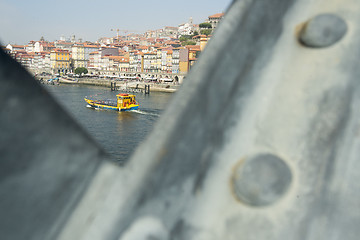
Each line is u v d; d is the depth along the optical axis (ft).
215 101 3.00
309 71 3.31
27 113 2.27
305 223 2.75
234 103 3.11
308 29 3.44
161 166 2.63
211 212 2.74
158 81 406.62
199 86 2.94
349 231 2.79
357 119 3.17
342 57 3.37
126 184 2.55
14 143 2.23
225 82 3.10
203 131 2.87
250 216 2.72
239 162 2.90
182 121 2.80
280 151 3.00
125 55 574.97
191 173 2.75
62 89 382.22
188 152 2.77
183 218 2.64
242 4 3.38
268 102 3.22
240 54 3.25
